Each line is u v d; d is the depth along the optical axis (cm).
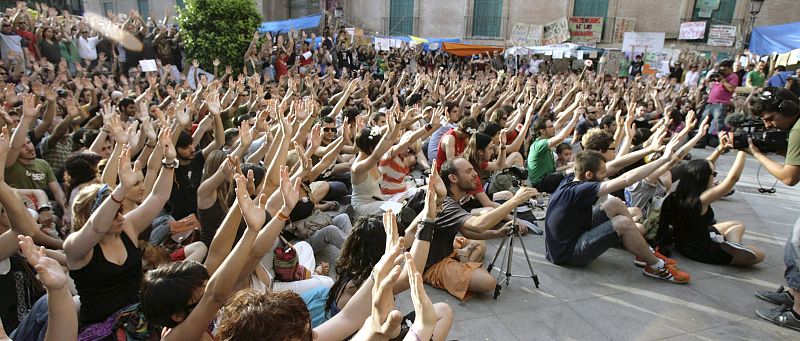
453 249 402
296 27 2119
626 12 2427
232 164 334
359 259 252
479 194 484
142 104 531
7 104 558
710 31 2242
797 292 341
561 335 334
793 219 578
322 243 431
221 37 1261
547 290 395
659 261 413
